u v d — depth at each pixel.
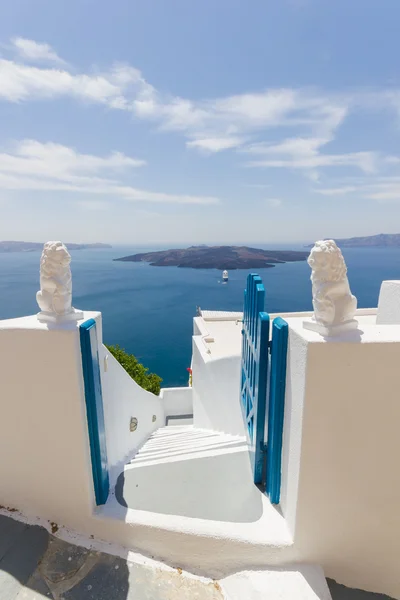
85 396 2.18
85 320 2.25
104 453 2.43
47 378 2.09
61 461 2.23
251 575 2.04
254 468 2.59
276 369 2.16
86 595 1.91
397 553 2.05
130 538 2.22
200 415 6.66
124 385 3.66
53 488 2.30
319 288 1.79
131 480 2.67
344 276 1.75
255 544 2.05
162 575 2.07
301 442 1.86
